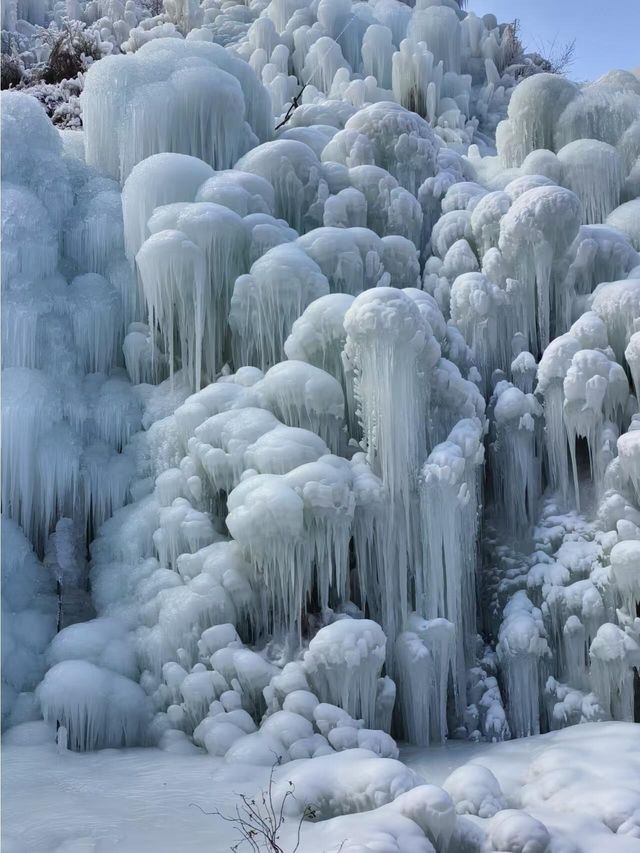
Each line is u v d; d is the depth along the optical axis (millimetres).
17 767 5891
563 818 4820
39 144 9133
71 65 15258
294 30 16438
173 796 5355
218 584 6953
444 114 14508
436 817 4551
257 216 8594
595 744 5969
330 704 6477
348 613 7082
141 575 7395
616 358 8148
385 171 9938
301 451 7000
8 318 7996
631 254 9141
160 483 7500
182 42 10734
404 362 6988
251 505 6633
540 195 8391
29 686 6945
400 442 6992
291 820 5020
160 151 9500
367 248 8836
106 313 8586
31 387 7801
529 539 7895
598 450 7676
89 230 8906
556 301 8820
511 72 18125
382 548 7086
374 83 13984
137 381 8508
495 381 8508
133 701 6684
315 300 7910
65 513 8141
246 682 6641
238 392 7645
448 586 7102
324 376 7355
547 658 7305
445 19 15953
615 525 7379
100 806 5141
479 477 7961
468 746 6812
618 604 7121
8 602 7414
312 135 10984
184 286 8102
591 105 11695
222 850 4512
